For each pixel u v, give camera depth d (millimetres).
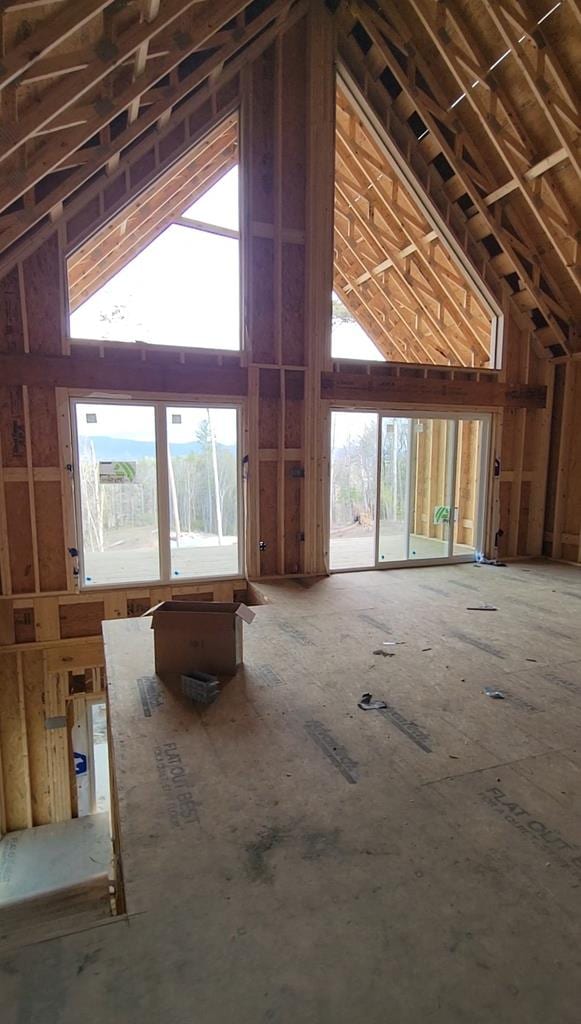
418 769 2662
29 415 5730
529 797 2451
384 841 2150
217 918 1772
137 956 1629
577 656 4219
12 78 3221
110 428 6133
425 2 5652
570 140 5793
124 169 5688
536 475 8250
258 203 6367
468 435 9453
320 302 6633
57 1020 1429
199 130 5953
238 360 6480
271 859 2045
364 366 7047
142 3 3738
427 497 9469
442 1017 1456
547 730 3070
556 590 6312
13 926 4516
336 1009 1472
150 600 6402
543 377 8023
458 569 7496
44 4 2980
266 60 6215
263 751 2803
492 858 2064
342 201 9359
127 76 4484
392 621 5086
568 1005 1491
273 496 6824
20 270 5527
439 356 10164
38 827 6074
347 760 2730
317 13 6176
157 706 3289
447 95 6363
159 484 6348
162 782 2527
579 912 1815
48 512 5969
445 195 7070
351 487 8172
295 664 3992
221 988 1529
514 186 6523
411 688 3604
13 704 6000
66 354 5801
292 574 6973
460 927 1748
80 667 6172
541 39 5301
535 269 7250
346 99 6926
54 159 4367
